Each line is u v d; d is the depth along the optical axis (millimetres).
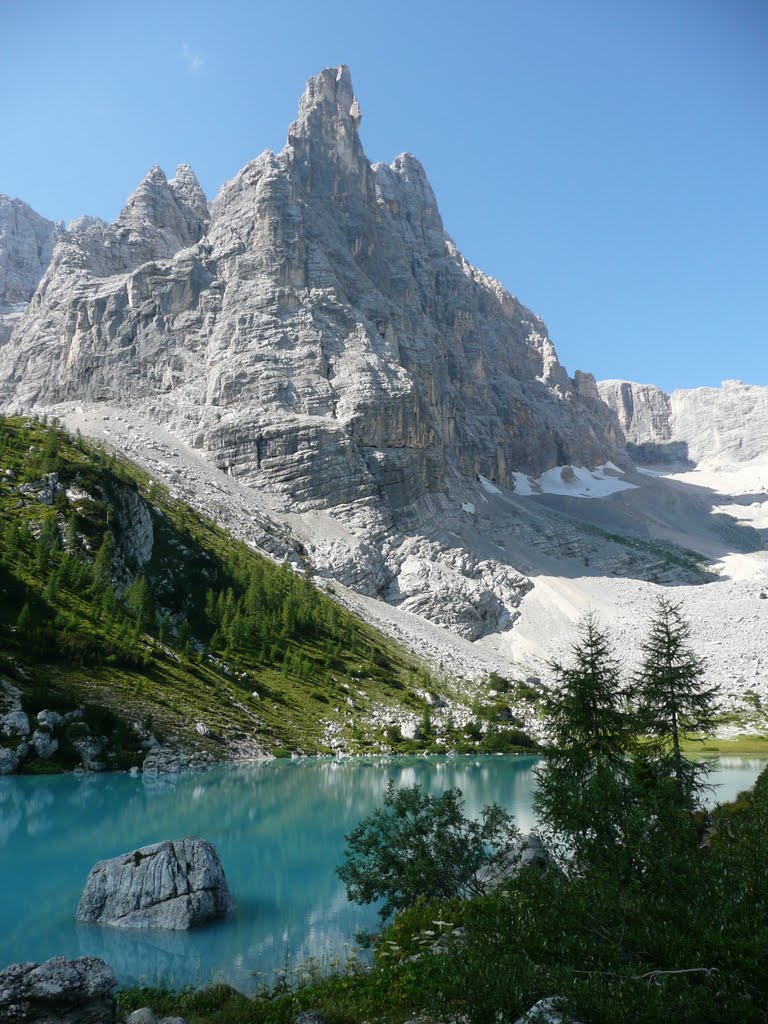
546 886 20656
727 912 17594
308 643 147375
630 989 16219
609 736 42281
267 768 88375
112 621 113875
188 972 28703
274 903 38500
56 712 82438
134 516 149500
